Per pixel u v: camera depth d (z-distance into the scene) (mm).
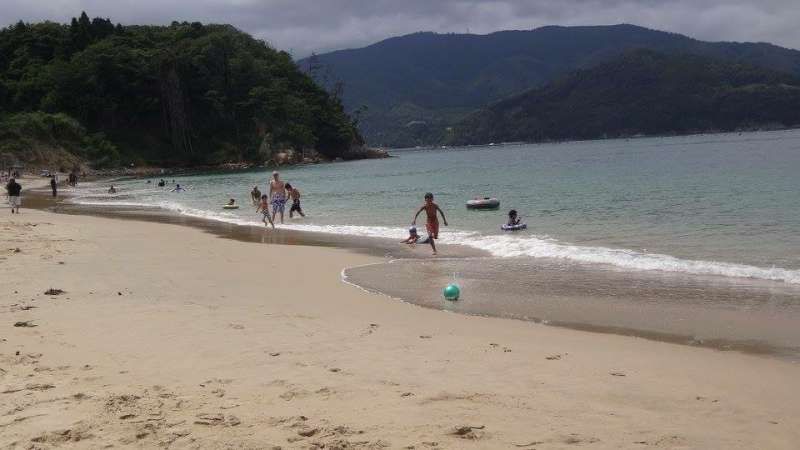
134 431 5383
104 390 6414
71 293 11477
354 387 6598
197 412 5844
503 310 10562
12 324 9125
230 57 135625
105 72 119625
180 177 89750
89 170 105062
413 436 5336
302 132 133250
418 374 7074
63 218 29234
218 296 11547
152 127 125625
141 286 12367
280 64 149250
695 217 21984
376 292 12164
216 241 20438
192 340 8406
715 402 6203
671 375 7062
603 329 9250
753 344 8312
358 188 49531
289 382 6746
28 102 116500
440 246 18641
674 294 11352
